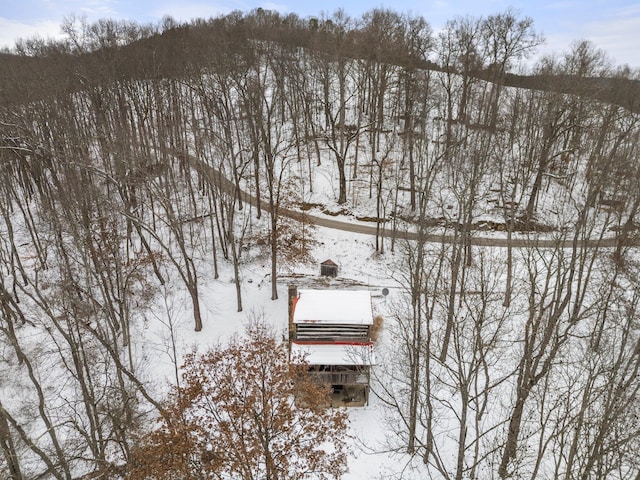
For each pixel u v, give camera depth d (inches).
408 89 1859.0
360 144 2161.7
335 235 1667.1
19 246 1518.2
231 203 1462.8
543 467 823.1
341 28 2283.5
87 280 934.4
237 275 1236.5
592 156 1514.5
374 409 978.7
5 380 1045.8
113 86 1612.9
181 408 721.0
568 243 1392.7
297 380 805.2
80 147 1248.2
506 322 1114.1
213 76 1694.1
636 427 753.0
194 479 654.5
